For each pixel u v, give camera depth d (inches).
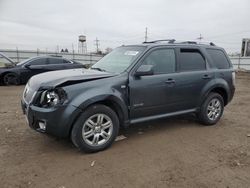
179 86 208.2
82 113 162.4
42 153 167.6
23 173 141.9
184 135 208.4
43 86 160.6
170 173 145.1
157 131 217.0
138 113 189.6
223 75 241.4
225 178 141.0
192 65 222.1
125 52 207.8
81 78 166.2
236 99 388.5
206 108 230.7
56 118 155.6
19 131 207.8
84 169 147.9
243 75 970.1
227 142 194.9
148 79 190.4
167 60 206.7
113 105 178.5
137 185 132.4
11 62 541.3
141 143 188.7
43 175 140.3
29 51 1341.0
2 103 321.1
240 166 155.3
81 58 1461.6
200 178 140.4
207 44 244.2
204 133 214.5
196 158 165.2
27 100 170.1
